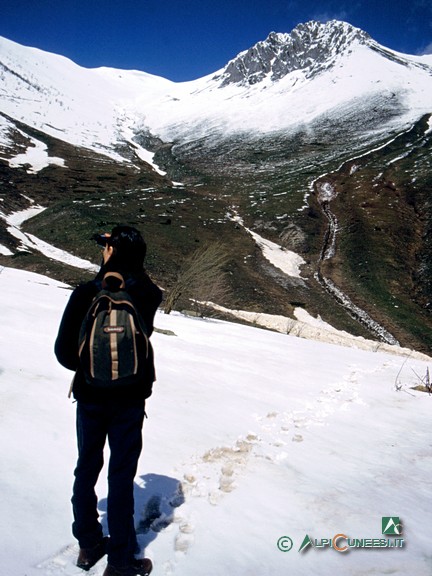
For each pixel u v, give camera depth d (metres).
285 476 4.16
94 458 2.71
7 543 2.70
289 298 39.69
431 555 3.14
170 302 18.09
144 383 2.69
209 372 7.77
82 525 2.66
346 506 3.72
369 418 6.53
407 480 4.43
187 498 3.52
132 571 2.58
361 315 39.16
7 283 13.34
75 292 2.63
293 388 7.69
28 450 3.87
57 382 5.70
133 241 2.73
